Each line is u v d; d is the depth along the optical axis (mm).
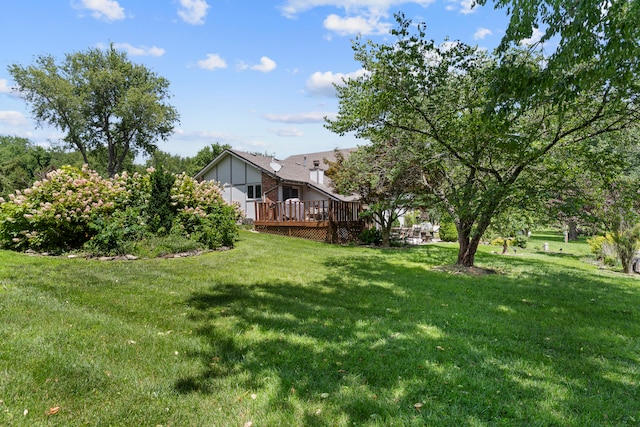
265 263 8508
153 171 9992
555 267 10836
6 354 3004
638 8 4000
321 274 7664
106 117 33469
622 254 11281
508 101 5500
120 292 5203
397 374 3137
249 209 22203
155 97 33000
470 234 9125
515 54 5508
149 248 8562
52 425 2234
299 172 23703
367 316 4789
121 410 2434
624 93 5699
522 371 3320
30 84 28234
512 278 8383
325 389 2846
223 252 9781
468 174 9805
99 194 8852
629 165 7906
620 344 4219
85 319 3969
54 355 3061
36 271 6105
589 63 5504
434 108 8070
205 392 2730
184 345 3529
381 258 10844
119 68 32969
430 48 7211
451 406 2674
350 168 13859
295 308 4980
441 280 7660
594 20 4273
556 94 5031
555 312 5516
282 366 3203
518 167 8281
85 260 7523
